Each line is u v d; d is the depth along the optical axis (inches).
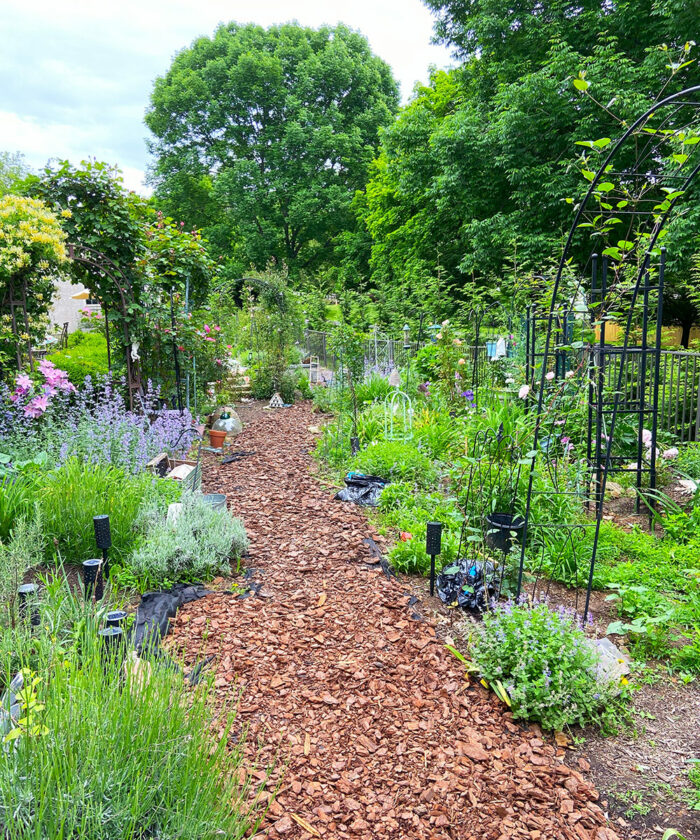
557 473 177.8
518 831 83.1
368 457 257.1
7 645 95.9
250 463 292.8
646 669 123.1
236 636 127.2
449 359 316.5
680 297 537.3
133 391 301.1
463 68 625.6
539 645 112.6
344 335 379.2
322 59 1036.5
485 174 540.4
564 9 504.4
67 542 151.6
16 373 239.1
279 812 82.4
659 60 413.1
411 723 104.0
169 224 335.3
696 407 284.4
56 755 63.3
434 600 148.5
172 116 1057.5
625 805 90.1
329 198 1015.6
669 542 178.4
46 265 240.1
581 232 462.3
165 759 70.6
